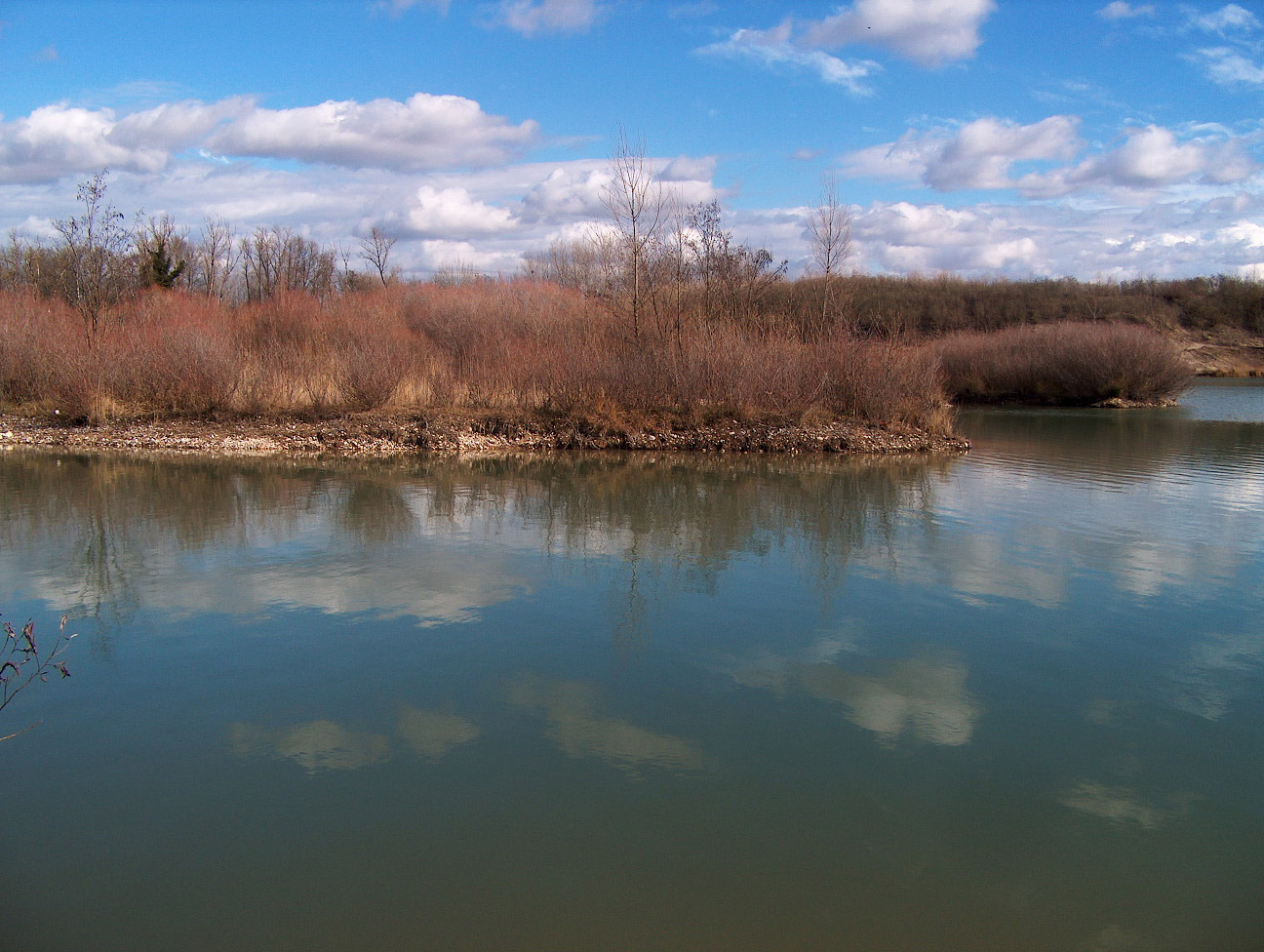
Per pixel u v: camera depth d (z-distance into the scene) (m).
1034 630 7.33
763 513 11.85
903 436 19.59
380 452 17.73
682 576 8.74
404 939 3.68
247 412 19.92
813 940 3.71
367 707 5.77
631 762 5.12
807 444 18.78
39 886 4.01
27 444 17.48
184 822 4.49
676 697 5.97
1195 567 9.27
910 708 5.88
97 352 20.02
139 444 17.62
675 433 19.17
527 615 7.52
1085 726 5.67
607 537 10.34
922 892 4.04
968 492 13.72
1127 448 19.91
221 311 27.95
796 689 6.13
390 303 32.19
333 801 4.69
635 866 4.18
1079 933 3.79
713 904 3.93
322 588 8.17
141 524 10.66
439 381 21.34
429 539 10.09
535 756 5.17
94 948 3.63
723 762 5.14
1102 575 8.91
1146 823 4.61
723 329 21.41
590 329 22.89
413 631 7.10
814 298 27.58
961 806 4.73
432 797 4.73
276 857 4.22
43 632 6.98
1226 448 19.89
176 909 3.86
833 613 7.70
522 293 31.08
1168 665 6.64
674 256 24.47
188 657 6.52
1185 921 3.89
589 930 3.76
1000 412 30.84
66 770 4.97
